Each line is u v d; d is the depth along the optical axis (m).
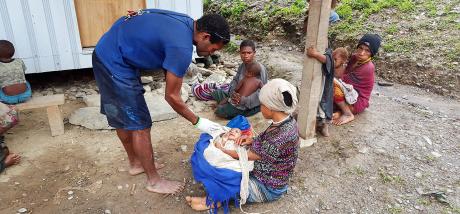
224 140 2.86
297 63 6.76
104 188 3.18
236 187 2.75
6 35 4.87
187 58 2.50
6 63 4.16
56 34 5.13
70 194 3.11
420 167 3.42
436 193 3.01
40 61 5.16
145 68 2.70
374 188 3.15
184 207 2.94
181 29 2.52
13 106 3.67
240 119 3.17
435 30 6.66
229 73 6.38
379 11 7.82
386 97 5.23
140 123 2.80
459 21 6.73
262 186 2.83
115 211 2.90
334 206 2.95
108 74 2.65
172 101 2.62
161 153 3.73
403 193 3.08
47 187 3.20
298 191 3.11
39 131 4.20
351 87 4.18
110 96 2.72
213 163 2.75
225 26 2.58
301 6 8.88
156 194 3.10
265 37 8.87
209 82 5.30
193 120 2.85
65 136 4.09
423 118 4.44
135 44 2.56
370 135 3.97
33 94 5.23
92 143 3.94
